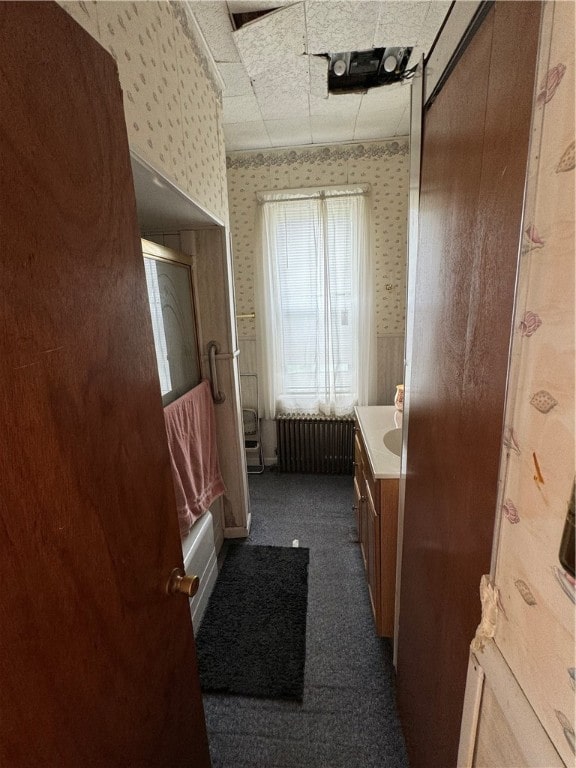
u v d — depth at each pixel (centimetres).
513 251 44
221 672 146
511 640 46
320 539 227
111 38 82
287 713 131
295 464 309
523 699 43
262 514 256
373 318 279
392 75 178
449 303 69
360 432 190
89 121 53
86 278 52
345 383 295
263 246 274
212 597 183
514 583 45
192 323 194
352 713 131
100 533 54
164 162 112
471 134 58
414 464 99
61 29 48
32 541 42
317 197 266
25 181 41
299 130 238
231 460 221
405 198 265
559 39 34
